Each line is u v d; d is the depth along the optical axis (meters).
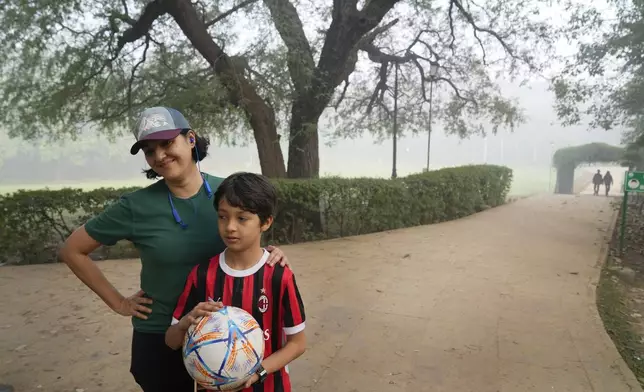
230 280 1.78
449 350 4.08
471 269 6.84
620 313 5.25
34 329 4.53
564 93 13.63
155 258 1.88
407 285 6.02
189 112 10.12
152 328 1.93
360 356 3.95
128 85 11.45
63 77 10.48
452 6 13.18
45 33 9.58
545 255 7.80
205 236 1.91
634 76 13.83
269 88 10.35
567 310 5.09
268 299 1.78
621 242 8.36
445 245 8.58
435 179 11.64
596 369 3.73
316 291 5.75
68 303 5.32
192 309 1.75
